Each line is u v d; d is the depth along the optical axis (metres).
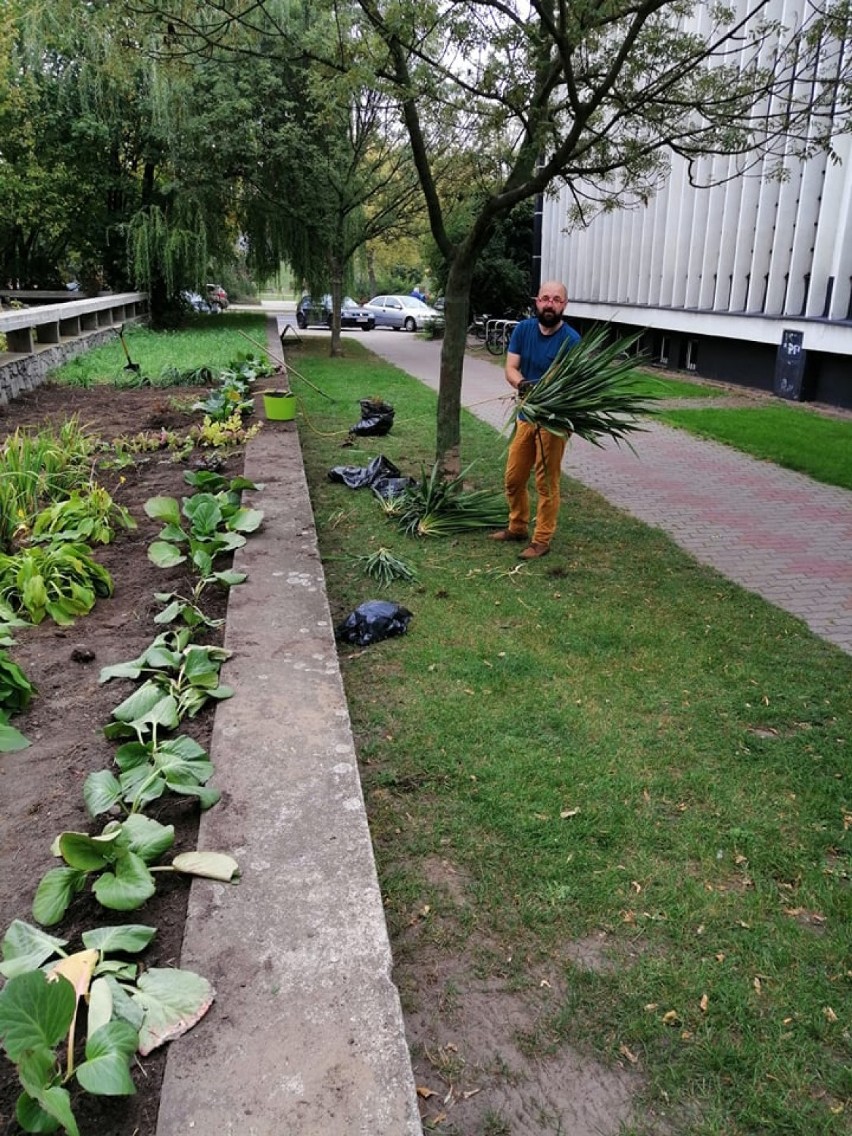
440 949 2.45
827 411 12.23
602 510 7.12
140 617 4.08
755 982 2.35
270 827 2.44
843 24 5.84
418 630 4.60
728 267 14.55
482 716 3.71
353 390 13.70
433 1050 2.15
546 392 5.27
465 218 12.55
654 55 5.88
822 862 2.84
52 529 4.97
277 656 3.54
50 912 2.08
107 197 24.06
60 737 3.01
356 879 2.24
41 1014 1.65
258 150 18.17
